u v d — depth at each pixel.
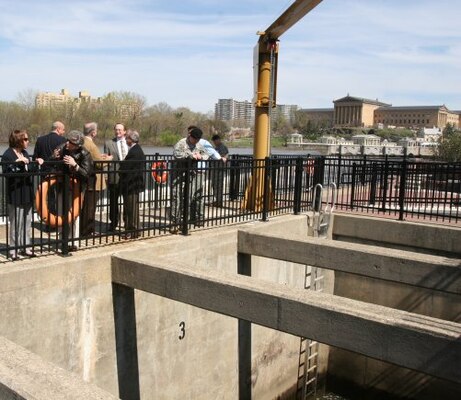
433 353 4.50
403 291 10.34
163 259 6.55
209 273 6.06
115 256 6.57
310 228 10.55
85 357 6.30
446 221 10.80
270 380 9.43
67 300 6.05
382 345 4.77
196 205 8.72
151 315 7.05
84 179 6.96
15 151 6.43
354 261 7.66
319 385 10.94
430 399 9.90
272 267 9.48
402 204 10.48
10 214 6.62
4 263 5.85
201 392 7.95
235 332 8.46
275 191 10.34
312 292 5.52
